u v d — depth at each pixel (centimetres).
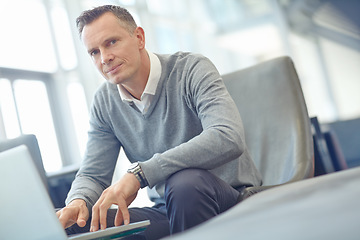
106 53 136
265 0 665
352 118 344
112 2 549
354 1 605
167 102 146
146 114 149
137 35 144
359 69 603
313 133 189
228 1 693
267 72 171
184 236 41
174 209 107
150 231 142
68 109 534
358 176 50
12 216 86
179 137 147
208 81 135
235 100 176
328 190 46
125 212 108
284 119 165
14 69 506
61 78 532
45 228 83
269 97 170
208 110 128
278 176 159
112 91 155
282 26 651
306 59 633
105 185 154
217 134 118
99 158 156
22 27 519
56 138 537
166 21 663
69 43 512
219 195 114
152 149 154
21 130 506
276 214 40
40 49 524
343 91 609
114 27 135
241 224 39
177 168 112
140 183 113
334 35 617
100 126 160
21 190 83
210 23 705
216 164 117
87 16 137
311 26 631
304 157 153
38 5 521
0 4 510
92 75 506
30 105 521
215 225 43
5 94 497
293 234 31
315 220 32
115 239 100
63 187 219
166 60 148
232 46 699
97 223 110
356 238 27
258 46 683
